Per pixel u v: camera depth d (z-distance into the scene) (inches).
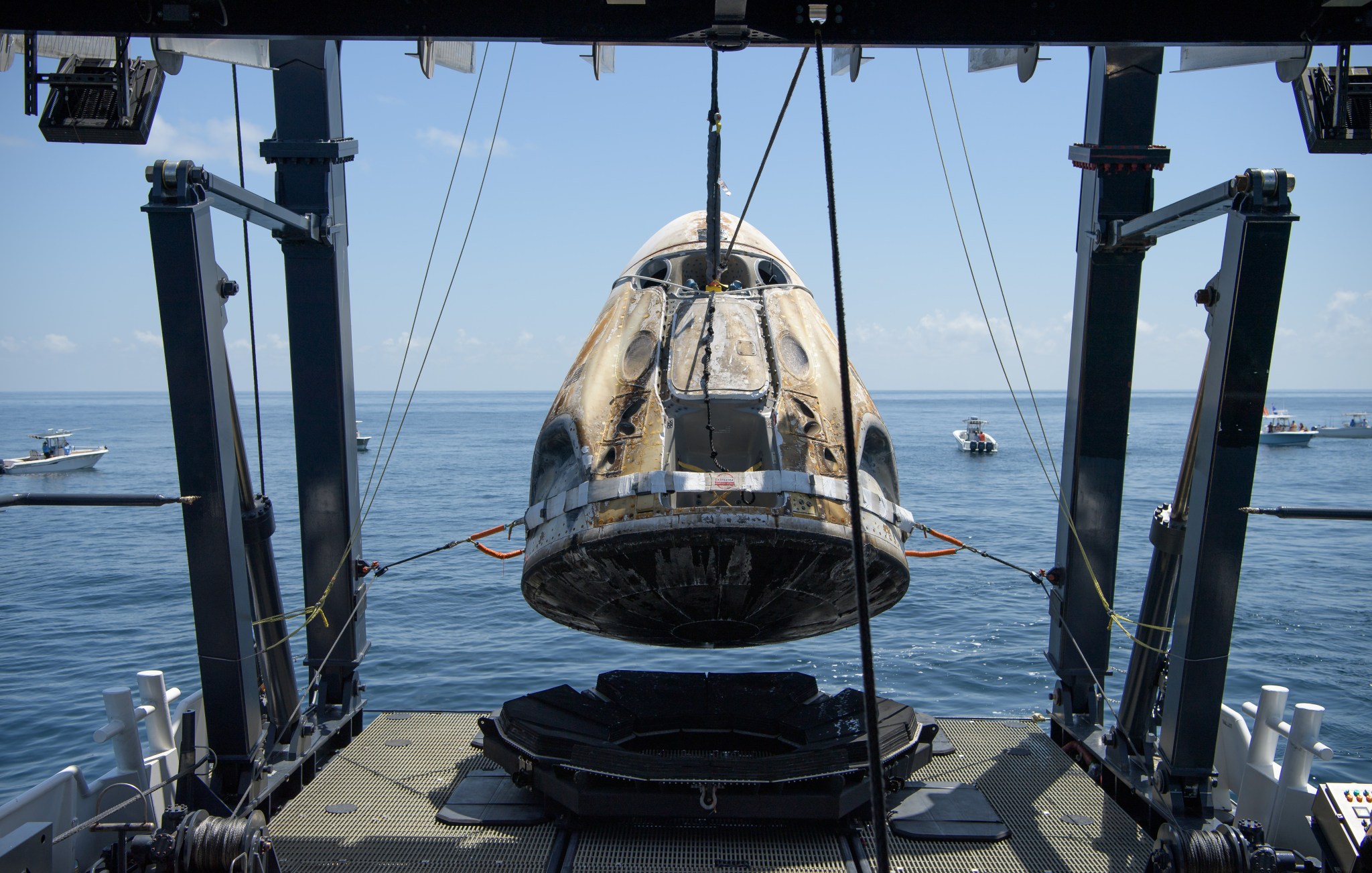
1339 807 241.6
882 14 242.8
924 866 290.7
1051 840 309.3
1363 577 1123.9
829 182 156.9
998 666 731.4
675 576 297.7
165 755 332.5
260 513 334.0
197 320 274.4
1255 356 272.5
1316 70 266.8
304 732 372.8
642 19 241.0
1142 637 339.9
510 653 774.5
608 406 330.6
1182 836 257.4
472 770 367.9
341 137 374.0
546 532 315.6
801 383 331.3
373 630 842.8
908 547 1302.9
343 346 380.8
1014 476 2379.4
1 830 260.8
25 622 897.5
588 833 307.6
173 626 879.1
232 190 295.0
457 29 240.5
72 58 260.8
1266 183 264.7
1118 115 357.7
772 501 296.8
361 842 306.7
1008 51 283.7
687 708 344.5
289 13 240.8
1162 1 241.3
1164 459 2994.6
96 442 3855.8
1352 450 3489.2
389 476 2273.6
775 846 299.7
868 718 133.0
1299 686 702.5
